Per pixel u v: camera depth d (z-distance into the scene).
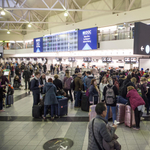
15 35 32.97
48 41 22.86
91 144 2.30
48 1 20.52
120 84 7.76
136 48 10.35
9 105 7.69
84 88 8.06
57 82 6.82
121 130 4.83
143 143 4.04
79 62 22.45
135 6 16.88
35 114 5.91
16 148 3.87
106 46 16.97
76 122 5.49
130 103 4.91
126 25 16.73
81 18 22.31
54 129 4.93
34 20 28.61
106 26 18.80
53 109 5.75
